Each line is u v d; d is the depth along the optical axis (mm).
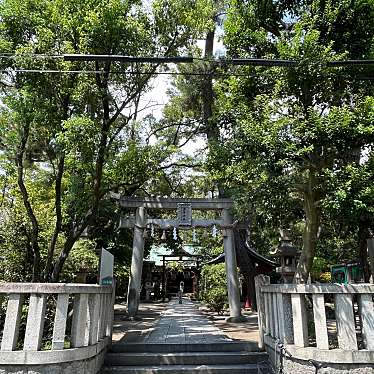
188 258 36094
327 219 8594
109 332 7719
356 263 13727
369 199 6000
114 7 7875
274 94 7273
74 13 8031
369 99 6461
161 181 17281
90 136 8375
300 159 6812
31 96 8383
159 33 9961
